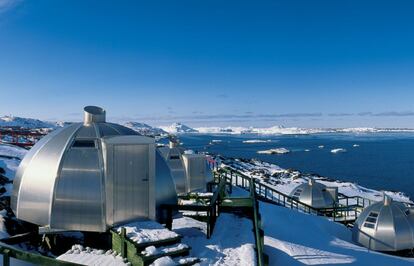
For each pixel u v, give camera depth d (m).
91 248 10.30
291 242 15.98
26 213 11.21
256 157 154.00
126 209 10.76
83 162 10.73
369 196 52.81
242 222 12.70
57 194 10.59
